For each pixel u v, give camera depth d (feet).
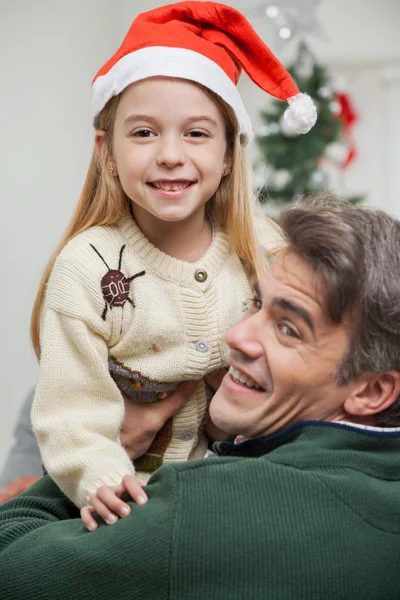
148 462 5.47
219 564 3.67
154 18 5.22
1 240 15.34
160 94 4.91
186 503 3.77
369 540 3.76
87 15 16.96
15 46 15.65
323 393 4.17
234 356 4.37
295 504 3.76
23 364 15.46
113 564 3.74
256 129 17.21
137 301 5.08
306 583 3.66
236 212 5.45
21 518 4.48
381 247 3.99
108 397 4.97
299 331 4.09
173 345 5.19
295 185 16.20
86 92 16.74
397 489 3.94
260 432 4.39
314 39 21.45
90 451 4.73
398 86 23.20
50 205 15.84
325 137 16.42
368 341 4.00
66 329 4.96
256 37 5.28
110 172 5.30
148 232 5.28
